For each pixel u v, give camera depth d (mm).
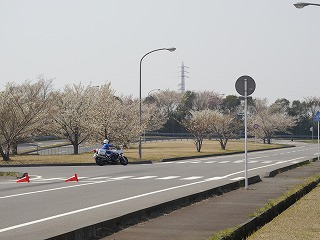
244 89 24047
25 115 51438
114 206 18578
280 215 16266
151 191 23844
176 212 16688
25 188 25234
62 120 71750
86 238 12336
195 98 166750
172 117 155000
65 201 20094
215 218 15320
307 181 27016
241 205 18312
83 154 64375
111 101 60844
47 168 41156
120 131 58094
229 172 37000
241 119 139125
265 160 54531
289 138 159875
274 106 150250
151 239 12133
